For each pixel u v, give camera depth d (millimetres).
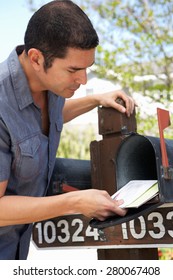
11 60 2094
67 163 2463
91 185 2498
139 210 1860
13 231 2172
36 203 1950
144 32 6027
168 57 5926
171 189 1914
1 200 1987
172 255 3939
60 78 1960
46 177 2213
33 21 1977
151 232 2129
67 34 1883
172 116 5148
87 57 1924
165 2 6023
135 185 2004
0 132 1991
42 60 1961
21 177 2088
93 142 2342
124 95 2311
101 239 2234
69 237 2357
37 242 2457
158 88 5617
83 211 1910
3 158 1998
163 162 1894
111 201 1874
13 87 2055
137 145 2074
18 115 2047
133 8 6047
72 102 2445
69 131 6625
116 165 2072
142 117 5258
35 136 2086
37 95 2146
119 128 2273
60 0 1990
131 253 2242
